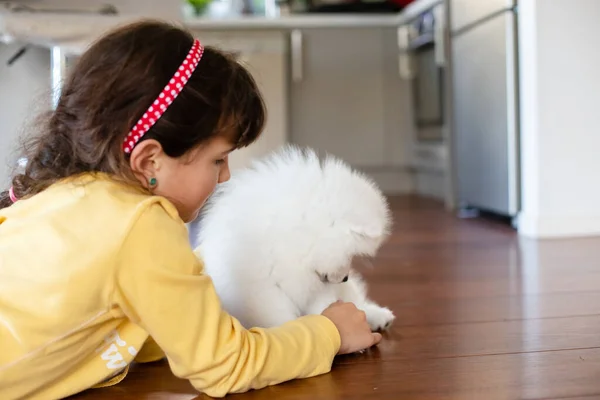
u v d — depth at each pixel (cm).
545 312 135
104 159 93
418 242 234
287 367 95
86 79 92
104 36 96
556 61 234
